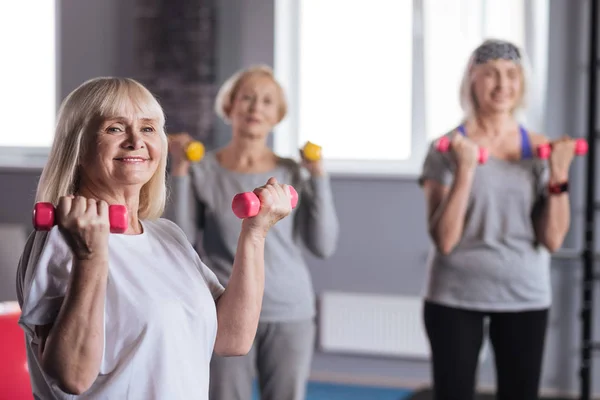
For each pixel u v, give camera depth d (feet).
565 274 15.35
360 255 16.30
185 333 5.13
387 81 16.84
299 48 17.13
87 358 4.57
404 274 16.12
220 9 16.56
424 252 15.99
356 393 15.85
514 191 9.91
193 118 16.66
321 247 10.29
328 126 17.15
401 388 16.14
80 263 4.58
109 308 4.96
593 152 14.57
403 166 16.81
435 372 10.09
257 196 5.72
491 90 10.07
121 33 17.10
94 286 4.59
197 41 16.61
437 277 10.06
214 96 16.58
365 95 16.96
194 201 10.16
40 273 4.80
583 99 15.26
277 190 5.81
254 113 10.16
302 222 10.39
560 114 15.37
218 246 9.84
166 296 5.11
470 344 9.96
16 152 18.45
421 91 16.66
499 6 16.01
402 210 16.08
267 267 9.57
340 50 16.97
